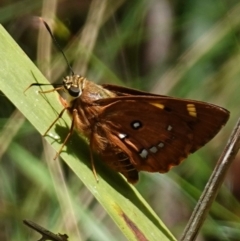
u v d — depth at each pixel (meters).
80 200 0.45
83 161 0.38
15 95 0.36
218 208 0.45
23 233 0.45
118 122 0.38
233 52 0.48
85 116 0.38
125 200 0.37
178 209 0.46
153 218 0.37
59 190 0.45
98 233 0.45
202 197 0.36
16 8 0.47
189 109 0.38
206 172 0.46
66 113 0.39
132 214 0.37
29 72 0.37
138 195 0.38
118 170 0.38
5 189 0.45
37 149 0.46
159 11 0.49
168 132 0.39
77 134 0.38
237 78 0.48
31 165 0.46
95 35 0.47
